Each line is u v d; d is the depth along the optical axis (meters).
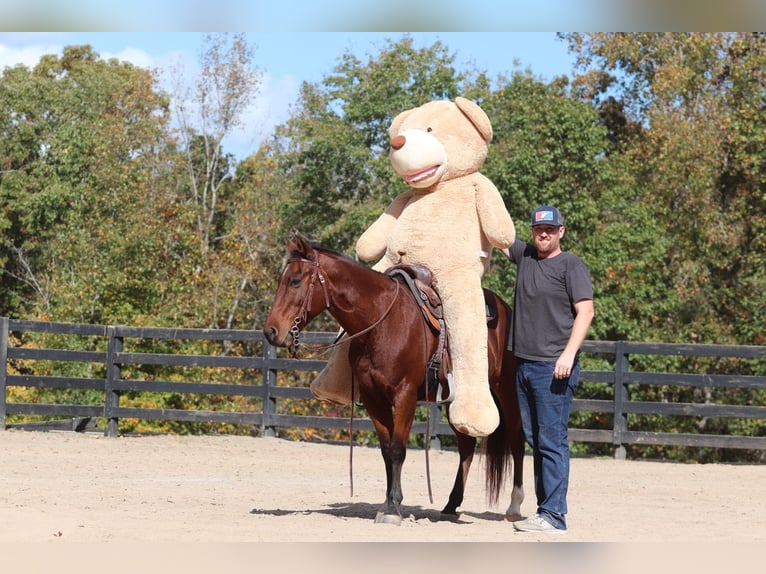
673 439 13.98
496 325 8.09
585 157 23.09
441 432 14.45
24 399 20.86
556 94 26.02
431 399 7.67
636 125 30.59
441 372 7.61
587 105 24.02
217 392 14.89
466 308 7.65
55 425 15.55
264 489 9.96
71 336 22.64
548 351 7.13
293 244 7.17
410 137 8.08
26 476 10.23
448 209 8.04
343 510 8.35
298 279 7.04
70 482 9.89
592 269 22.58
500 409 8.16
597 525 7.81
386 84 25.89
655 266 24.59
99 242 25.05
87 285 24.02
